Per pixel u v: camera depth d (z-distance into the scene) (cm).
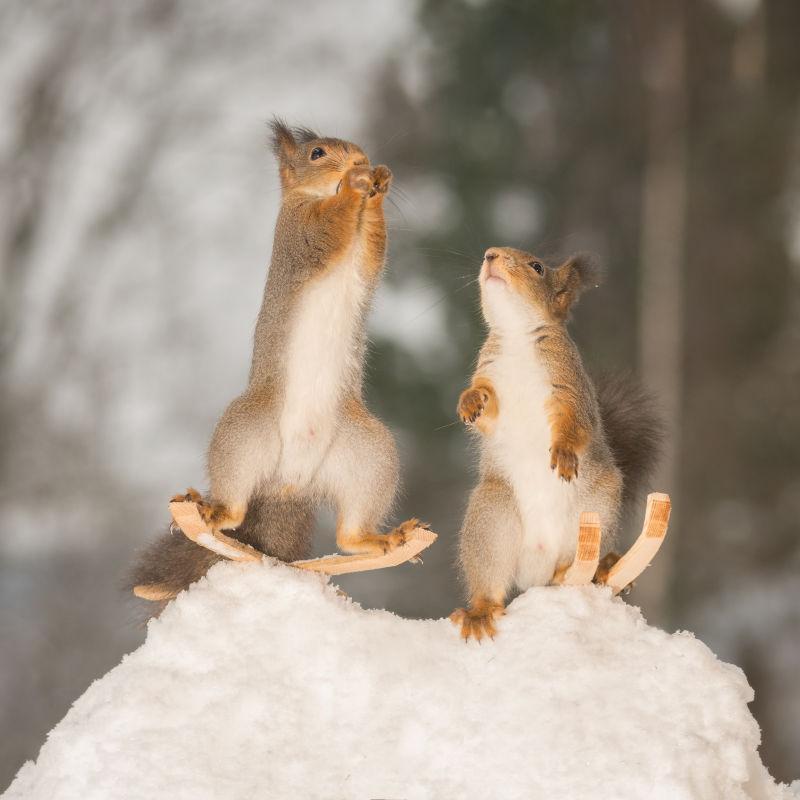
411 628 467
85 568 2083
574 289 619
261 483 558
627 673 444
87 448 2378
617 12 2508
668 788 414
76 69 2655
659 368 2239
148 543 585
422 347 2192
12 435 2355
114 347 2642
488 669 451
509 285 589
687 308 2327
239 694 447
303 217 580
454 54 2402
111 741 440
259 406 559
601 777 419
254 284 2864
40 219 2627
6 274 2566
